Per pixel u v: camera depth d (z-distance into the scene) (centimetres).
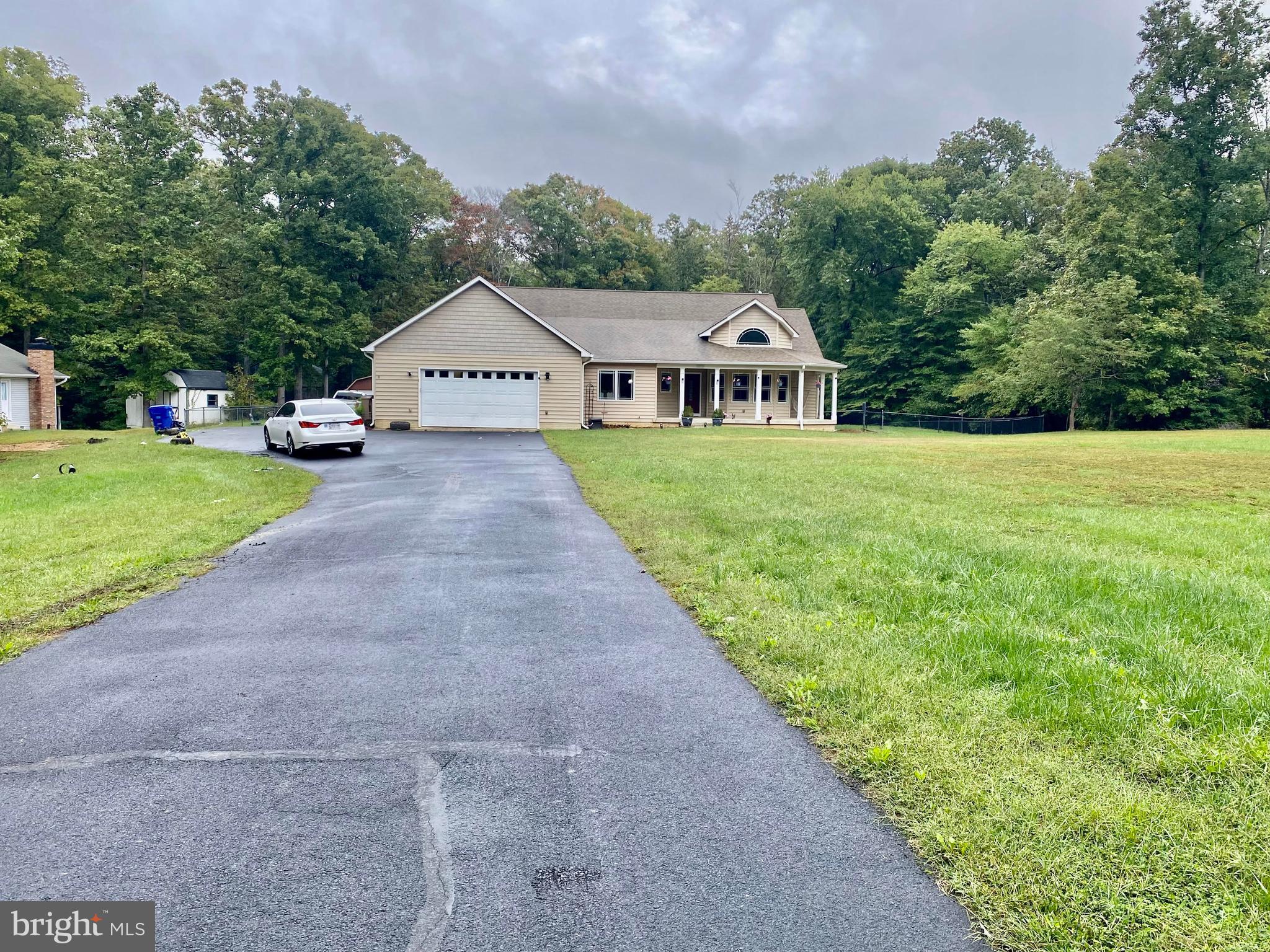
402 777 312
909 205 4941
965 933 217
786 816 280
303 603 580
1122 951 206
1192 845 247
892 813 279
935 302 4288
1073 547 689
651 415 3188
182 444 2091
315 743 345
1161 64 3669
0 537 827
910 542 697
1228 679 370
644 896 236
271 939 218
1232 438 2316
